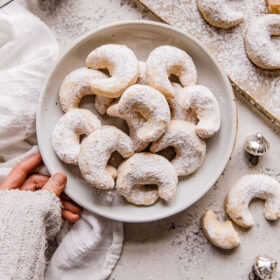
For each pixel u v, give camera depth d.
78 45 0.62
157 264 0.65
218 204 0.65
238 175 0.65
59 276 0.64
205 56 0.62
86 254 0.63
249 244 0.65
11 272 0.54
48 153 0.62
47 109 0.62
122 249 0.65
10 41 0.63
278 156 0.65
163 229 0.65
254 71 0.64
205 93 0.60
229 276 0.65
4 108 0.61
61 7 0.66
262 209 0.65
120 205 0.62
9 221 0.56
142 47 0.64
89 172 0.59
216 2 0.62
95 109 0.64
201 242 0.65
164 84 0.59
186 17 0.64
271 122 0.65
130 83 0.59
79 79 0.61
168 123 0.59
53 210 0.59
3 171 0.63
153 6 0.64
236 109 0.61
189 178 0.63
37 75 0.62
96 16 0.66
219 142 0.63
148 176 0.60
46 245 0.63
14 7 0.64
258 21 0.63
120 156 0.63
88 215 0.63
